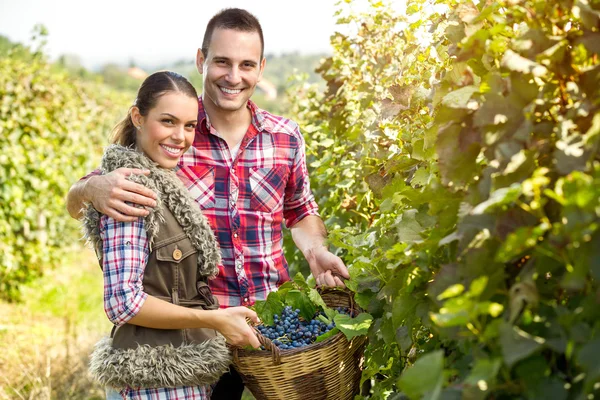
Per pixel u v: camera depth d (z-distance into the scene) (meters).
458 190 1.57
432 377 1.20
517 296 1.24
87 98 12.13
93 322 6.70
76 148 9.66
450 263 1.47
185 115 2.40
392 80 3.00
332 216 3.52
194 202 2.43
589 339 1.16
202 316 2.20
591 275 1.19
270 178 2.85
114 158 2.35
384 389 2.21
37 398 4.44
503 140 1.42
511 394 1.29
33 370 4.89
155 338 2.27
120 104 14.94
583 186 1.11
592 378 1.10
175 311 2.21
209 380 2.32
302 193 3.04
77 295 7.80
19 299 7.32
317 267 2.78
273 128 2.89
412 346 2.10
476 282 1.19
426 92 2.24
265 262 2.81
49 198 8.42
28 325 6.50
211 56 2.72
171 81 2.40
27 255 7.69
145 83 2.43
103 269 2.25
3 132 7.31
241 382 2.72
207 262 2.40
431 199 1.62
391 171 2.37
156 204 2.27
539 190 1.31
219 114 2.80
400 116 2.44
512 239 1.21
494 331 1.24
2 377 4.96
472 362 1.45
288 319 2.44
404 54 3.04
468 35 1.65
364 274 2.39
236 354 2.24
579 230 1.13
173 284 2.32
